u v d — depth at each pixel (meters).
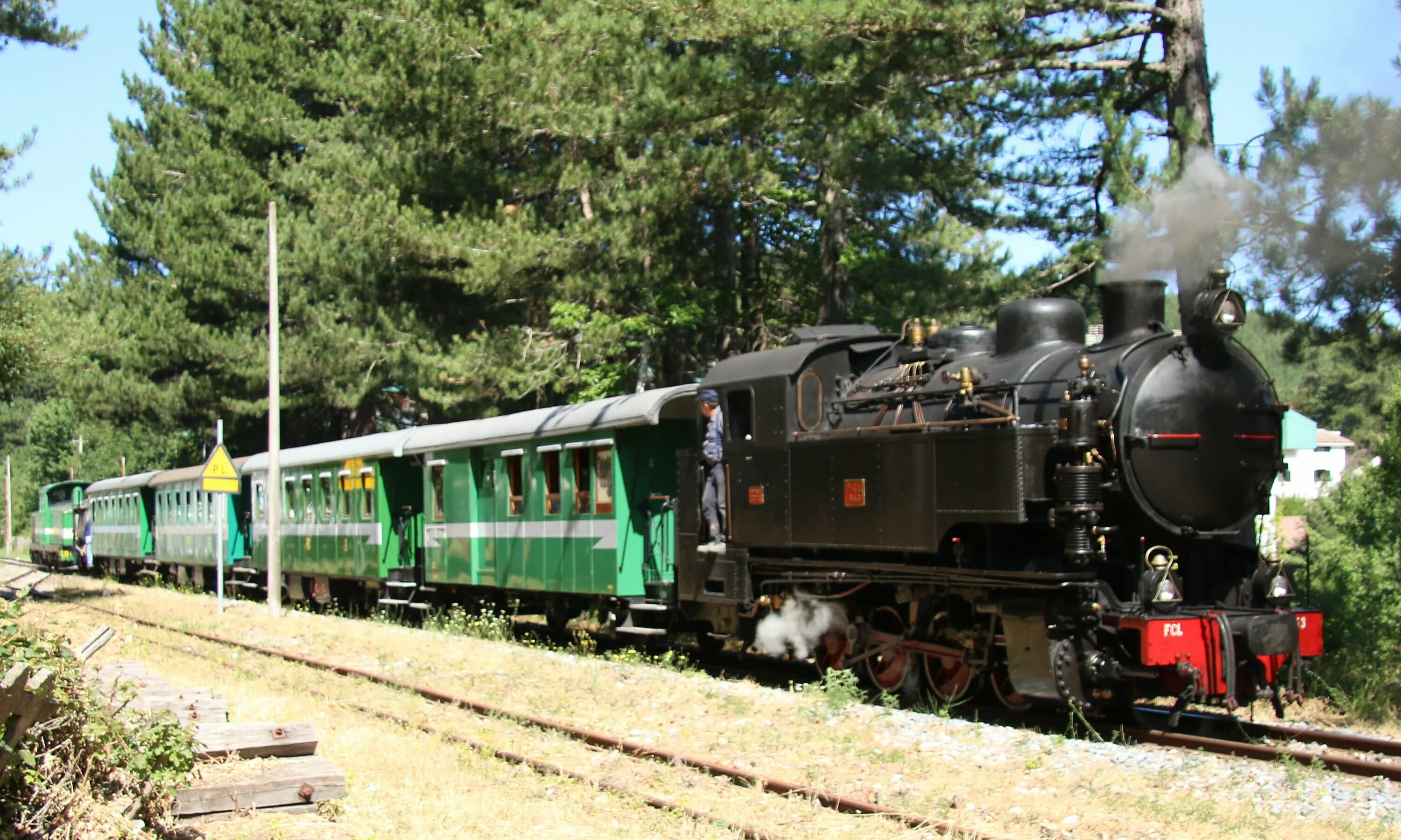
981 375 10.73
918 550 10.48
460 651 14.48
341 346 29.61
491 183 23.94
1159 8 14.36
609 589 14.66
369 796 7.53
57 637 6.56
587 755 8.80
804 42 14.88
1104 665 9.16
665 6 14.80
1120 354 9.77
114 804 6.37
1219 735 9.45
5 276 20.53
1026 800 7.18
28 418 89.44
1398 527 13.18
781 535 12.08
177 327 32.84
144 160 37.50
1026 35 14.66
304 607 24.23
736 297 26.02
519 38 17.50
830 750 8.60
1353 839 6.40
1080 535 9.16
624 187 20.67
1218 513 9.77
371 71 22.34
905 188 18.27
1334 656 11.64
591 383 24.88
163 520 30.56
